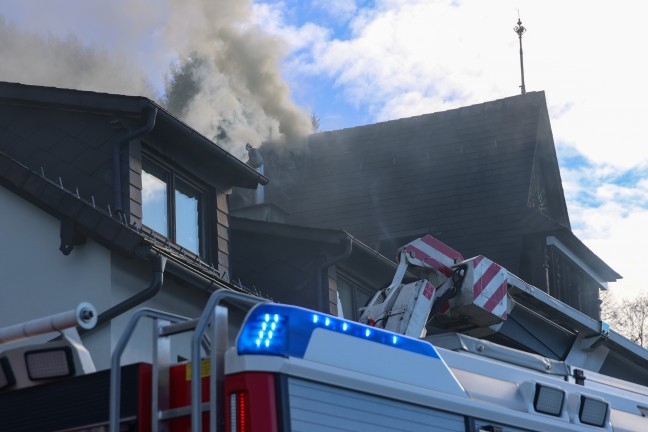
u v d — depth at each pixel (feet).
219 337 21.54
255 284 65.67
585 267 108.37
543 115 110.73
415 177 108.68
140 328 49.03
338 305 67.56
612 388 34.55
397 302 42.96
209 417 21.47
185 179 58.90
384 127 114.52
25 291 50.11
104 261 48.96
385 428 22.70
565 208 116.88
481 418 25.49
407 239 104.83
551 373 34.58
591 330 51.26
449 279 44.65
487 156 108.27
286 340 21.30
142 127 53.67
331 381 21.80
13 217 51.37
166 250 50.42
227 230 61.41
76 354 23.49
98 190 53.31
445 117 113.39
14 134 55.52
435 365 24.72
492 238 102.32
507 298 47.06
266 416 20.45
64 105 54.70
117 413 21.85
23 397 23.50
